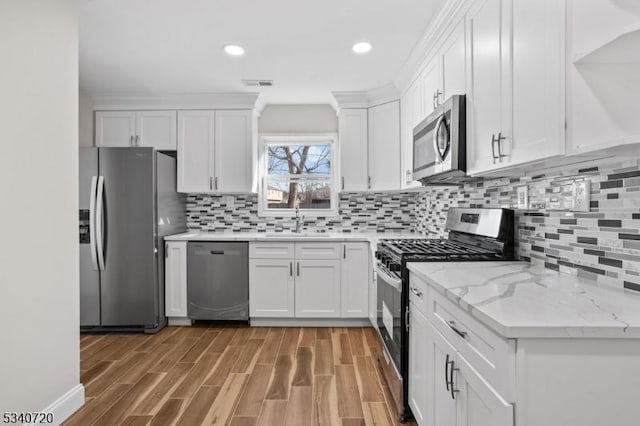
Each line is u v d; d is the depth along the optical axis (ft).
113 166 10.33
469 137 5.83
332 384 7.35
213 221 13.08
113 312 10.41
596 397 2.86
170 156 12.26
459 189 8.75
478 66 5.51
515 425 2.85
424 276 4.98
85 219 10.27
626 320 2.95
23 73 5.41
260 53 8.89
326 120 13.19
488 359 3.23
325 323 11.10
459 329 3.90
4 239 5.11
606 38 2.91
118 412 6.35
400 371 6.09
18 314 5.33
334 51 8.78
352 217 13.04
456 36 6.40
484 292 3.92
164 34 7.96
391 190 11.23
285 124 13.21
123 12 7.05
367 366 8.18
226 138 12.05
